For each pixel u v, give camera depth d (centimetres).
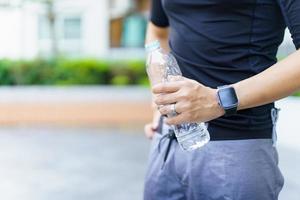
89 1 1460
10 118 980
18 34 1284
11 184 556
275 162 158
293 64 132
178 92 135
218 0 148
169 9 162
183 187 162
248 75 150
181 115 136
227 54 151
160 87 137
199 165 155
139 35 1491
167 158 166
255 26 149
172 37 165
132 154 720
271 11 148
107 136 867
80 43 1473
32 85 1136
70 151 740
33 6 1290
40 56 1189
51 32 1280
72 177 588
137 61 1213
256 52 150
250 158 151
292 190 491
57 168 632
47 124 980
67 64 1158
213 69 153
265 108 153
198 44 154
